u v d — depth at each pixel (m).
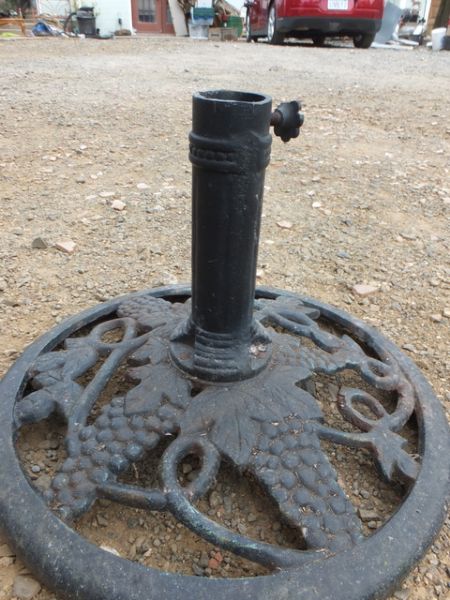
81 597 1.09
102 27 18.92
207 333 1.47
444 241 2.87
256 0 12.58
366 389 1.77
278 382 1.50
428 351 2.03
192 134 1.26
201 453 1.32
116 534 1.31
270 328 1.82
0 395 1.49
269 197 3.29
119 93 5.59
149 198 3.19
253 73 7.13
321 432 1.40
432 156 4.06
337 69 7.79
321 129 4.61
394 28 13.76
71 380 1.54
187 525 1.19
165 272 2.48
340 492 1.27
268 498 1.40
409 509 1.25
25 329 2.04
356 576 1.11
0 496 1.23
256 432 1.36
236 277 1.38
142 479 1.43
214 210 1.30
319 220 3.04
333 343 1.73
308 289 2.40
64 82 6.11
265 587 1.08
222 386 1.47
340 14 10.48
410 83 6.77
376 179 3.60
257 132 1.23
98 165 3.63
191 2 17.75
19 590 1.20
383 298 2.36
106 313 1.90
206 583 1.08
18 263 2.47
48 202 3.09
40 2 19.03
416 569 1.28
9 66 7.24
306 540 1.18
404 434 1.59
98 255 2.59
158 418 1.40
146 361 1.58
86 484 1.27
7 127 4.25
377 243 2.82
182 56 9.11
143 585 1.08
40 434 1.56
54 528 1.17
